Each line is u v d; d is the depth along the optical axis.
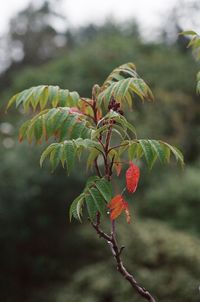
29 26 20.00
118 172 1.86
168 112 13.07
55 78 13.21
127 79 1.81
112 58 13.77
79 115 1.80
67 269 9.52
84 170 9.51
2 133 10.98
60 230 9.91
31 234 9.87
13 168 9.74
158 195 10.67
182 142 13.31
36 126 1.82
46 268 9.73
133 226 9.27
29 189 9.70
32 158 9.72
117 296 8.02
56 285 9.43
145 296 1.79
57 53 19.31
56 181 9.73
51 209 9.89
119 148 1.82
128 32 18.84
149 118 12.35
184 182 10.88
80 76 13.35
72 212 1.79
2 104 13.08
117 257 1.81
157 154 1.73
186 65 14.73
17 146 9.93
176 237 8.73
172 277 7.95
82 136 1.77
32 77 13.53
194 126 13.94
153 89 13.54
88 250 9.41
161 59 14.57
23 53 19.77
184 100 13.63
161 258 8.32
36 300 9.25
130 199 10.84
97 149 1.75
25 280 9.84
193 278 7.88
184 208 10.31
